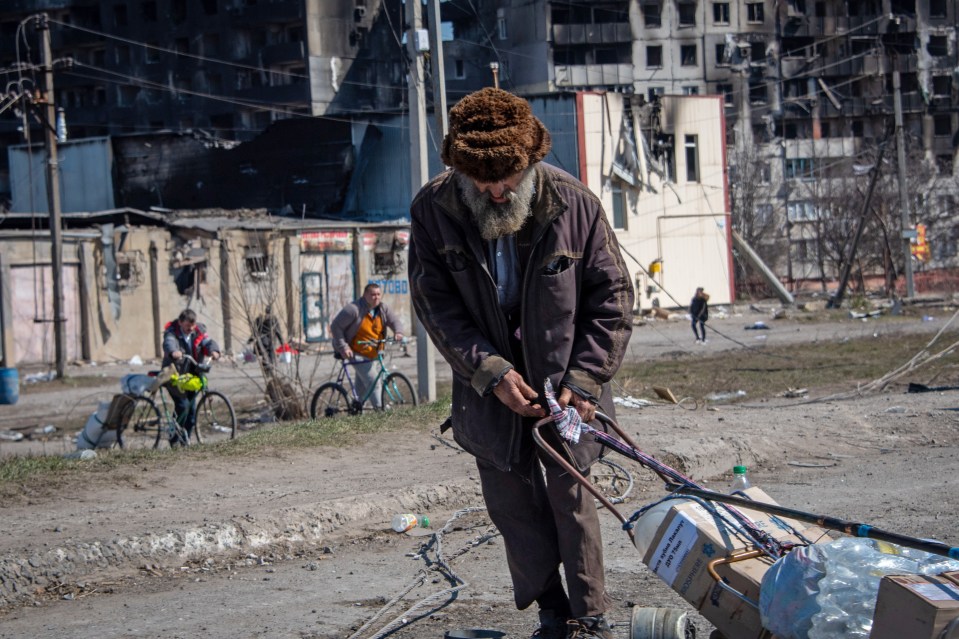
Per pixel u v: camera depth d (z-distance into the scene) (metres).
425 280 4.09
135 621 5.16
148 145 49.00
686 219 45.59
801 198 69.31
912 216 61.16
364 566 6.20
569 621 4.12
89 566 6.04
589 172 42.09
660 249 44.66
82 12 77.06
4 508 7.34
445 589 5.52
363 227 35.66
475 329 4.08
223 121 74.19
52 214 26.62
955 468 8.92
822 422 11.23
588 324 4.07
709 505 3.78
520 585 4.32
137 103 75.94
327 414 14.05
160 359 31.78
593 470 8.31
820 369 19.81
